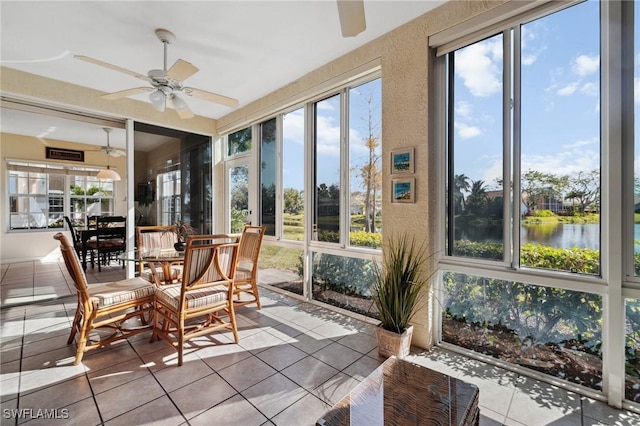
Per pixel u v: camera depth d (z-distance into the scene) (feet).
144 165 13.96
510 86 6.91
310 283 11.86
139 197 13.75
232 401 5.85
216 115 15.84
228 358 7.48
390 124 8.55
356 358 7.49
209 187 16.40
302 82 11.35
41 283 14.25
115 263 19.48
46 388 6.21
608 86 5.69
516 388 6.29
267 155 13.92
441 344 8.07
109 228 17.44
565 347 6.39
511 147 6.93
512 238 6.94
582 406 5.73
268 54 9.71
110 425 5.19
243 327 9.38
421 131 7.90
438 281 8.11
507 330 7.14
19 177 19.54
